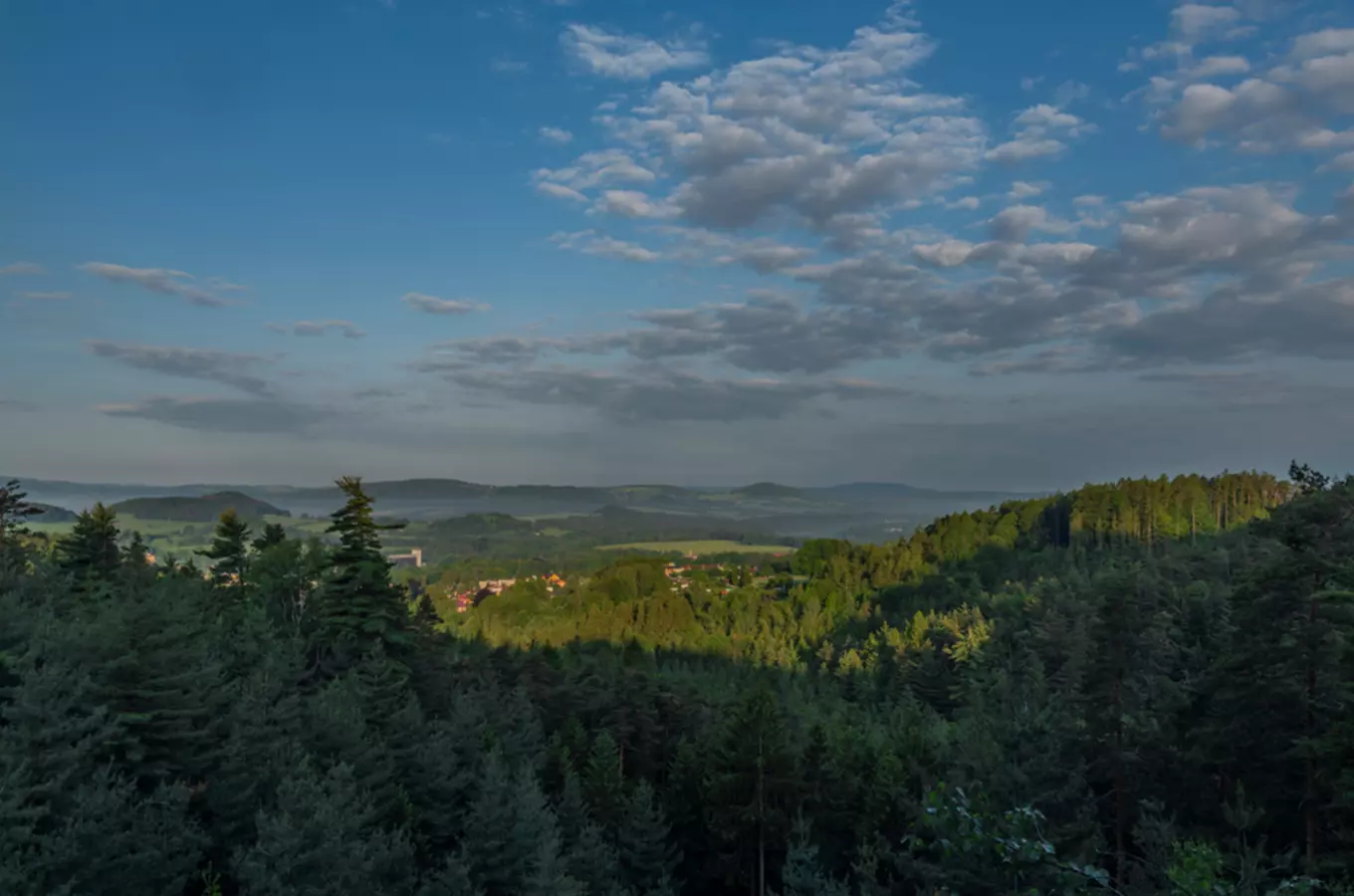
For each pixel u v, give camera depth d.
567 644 175.50
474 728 49.59
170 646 35.47
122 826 27.39
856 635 180.62
